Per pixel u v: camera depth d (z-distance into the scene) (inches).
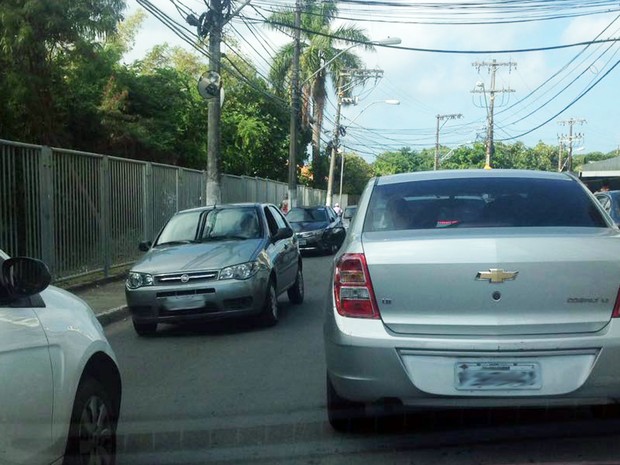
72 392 157.8
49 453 148.2
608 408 207.5
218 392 268.2
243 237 413.1
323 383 276.1
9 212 452.8
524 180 221.9
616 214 458.9
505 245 179.6
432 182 223.5
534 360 176.1
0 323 137.7
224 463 196.4
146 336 388.8
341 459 196.2
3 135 594.2
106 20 586.9
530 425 216.7
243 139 1233.4
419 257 181.9
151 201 681.0
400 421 220.8
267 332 384.2
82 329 169.6
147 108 901.8
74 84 722.2
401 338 180.7
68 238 527.5
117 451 206.7
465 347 176.7
